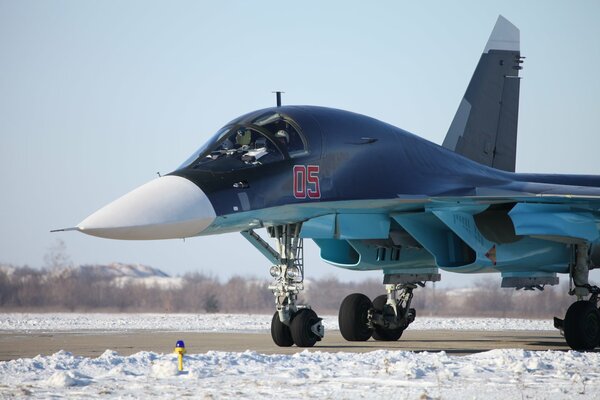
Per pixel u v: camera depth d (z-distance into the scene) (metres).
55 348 52.56
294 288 52.16
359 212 53.56
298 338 52.22
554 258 54.78
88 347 53.41
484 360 38.59
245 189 47.94
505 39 72.94
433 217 54.91
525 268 54.41
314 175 50.84
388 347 53.59
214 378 33.50
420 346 55.06
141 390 30.56
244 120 51.59
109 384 32.19
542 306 155.75
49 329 81.12
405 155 55.84
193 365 36.94
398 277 60.44
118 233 43.47
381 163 53.97
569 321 52.25
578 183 65.31
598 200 52.19
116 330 79.31
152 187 46.72
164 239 45.72
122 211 44.22
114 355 41.03
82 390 30.67
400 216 54.81
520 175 64.12
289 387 30.97
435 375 34.00
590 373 35.09
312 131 51.81
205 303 185.12
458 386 31.25
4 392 30.22
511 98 72.62
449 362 38.44
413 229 54.62
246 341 59.72
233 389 30.58
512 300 158.50
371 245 58.00
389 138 55.78
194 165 49.25
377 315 61.12
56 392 30.30
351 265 58.16
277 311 52.81
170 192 45.97
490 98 71.50
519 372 34.88
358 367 36.38
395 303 61.88
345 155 52.53
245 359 38.62
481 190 54.28
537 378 33.44
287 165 50.00
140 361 38.53
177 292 187.50
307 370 35.59
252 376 33.94
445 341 62.03
